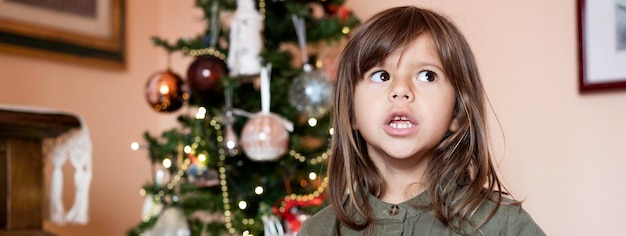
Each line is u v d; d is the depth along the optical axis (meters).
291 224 2.23
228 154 2.37
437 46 1.00
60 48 3.09
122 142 3.36
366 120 1.01
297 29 2.36
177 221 2.28
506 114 2.53
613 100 2.34
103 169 3.27
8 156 2.09
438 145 1.03
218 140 2.40
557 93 2.44
